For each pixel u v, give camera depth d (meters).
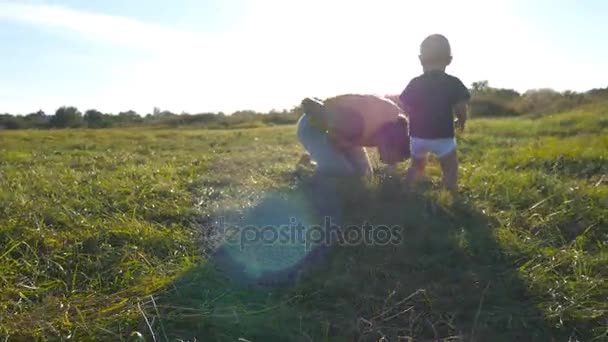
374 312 1.46
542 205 2.22
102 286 1.62
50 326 1.37
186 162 3.68
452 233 1.92
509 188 2.46
